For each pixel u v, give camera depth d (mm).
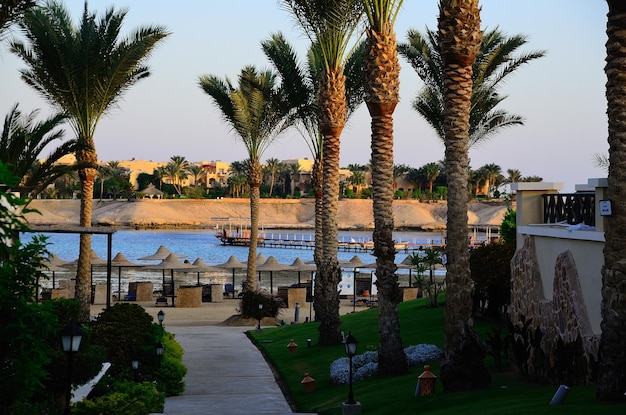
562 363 14992
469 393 15266
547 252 17953
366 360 22859
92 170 30734
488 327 25688
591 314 15227
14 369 9641
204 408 18672
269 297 43438
